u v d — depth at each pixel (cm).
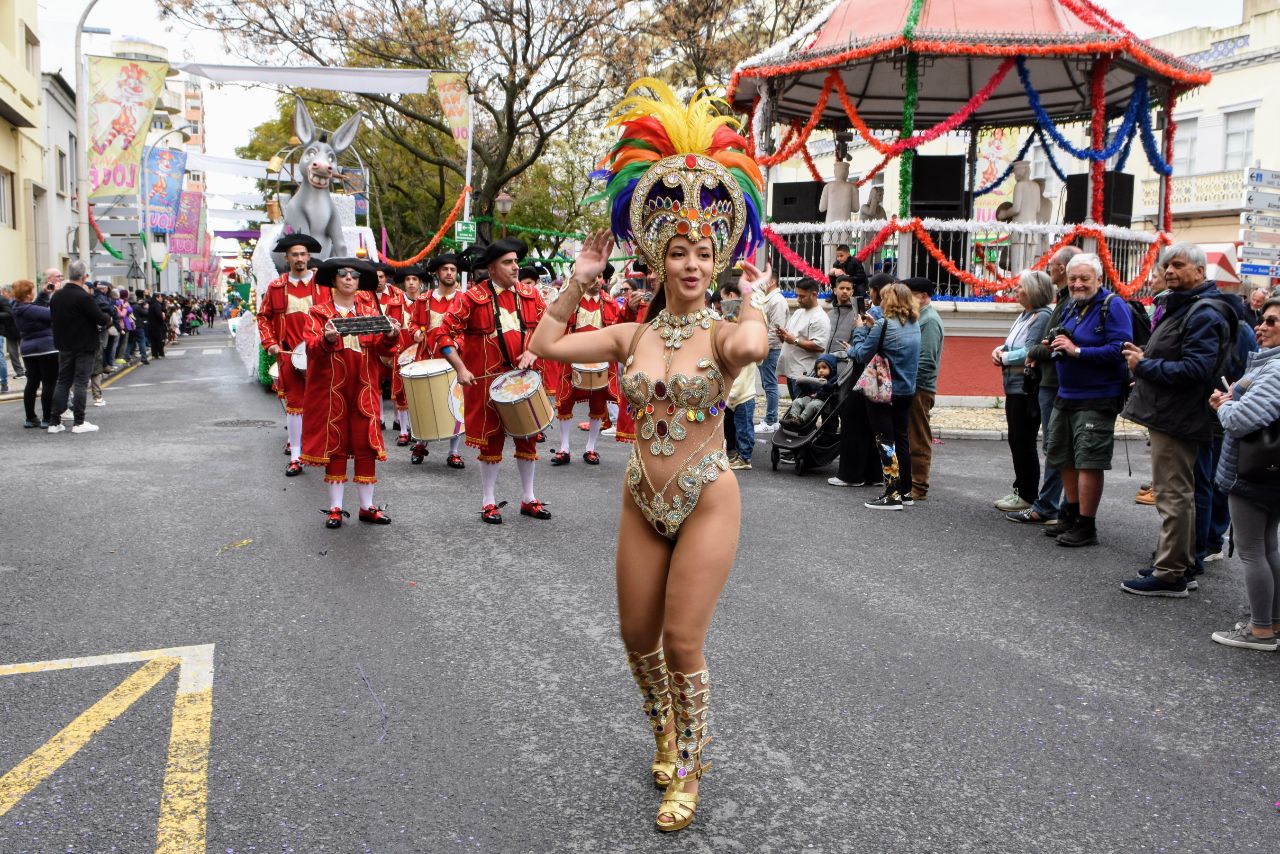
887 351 800
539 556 643
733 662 464
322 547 654
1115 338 663
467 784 346
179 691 417
